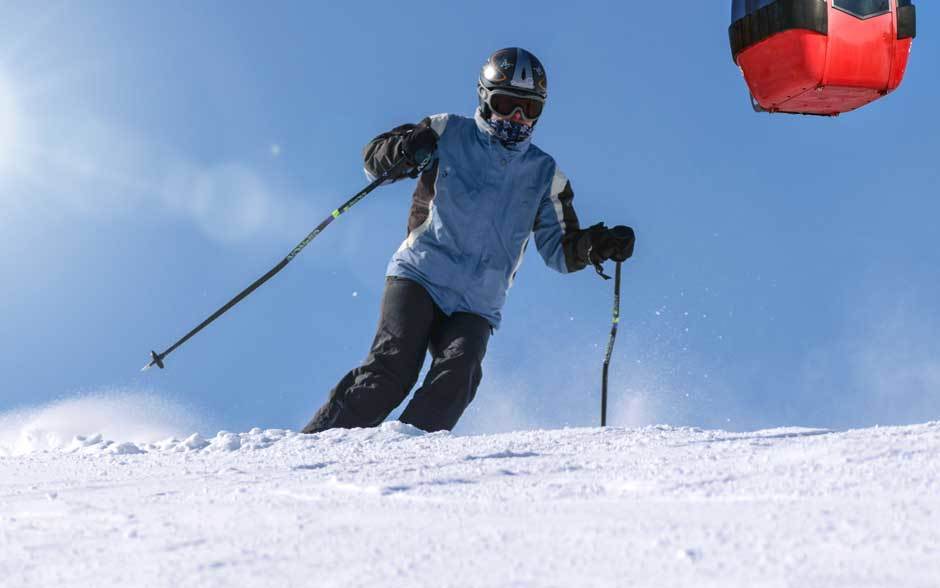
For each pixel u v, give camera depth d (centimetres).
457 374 650
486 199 680
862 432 361
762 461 286
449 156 685
